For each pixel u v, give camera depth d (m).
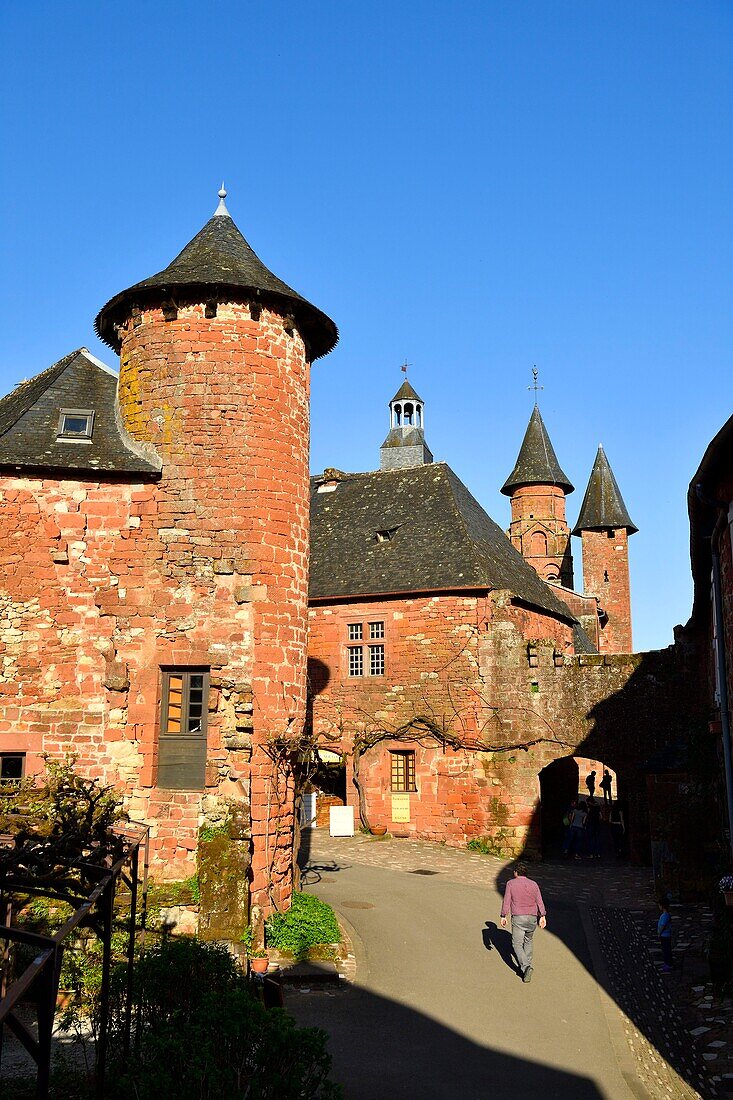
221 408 14.12
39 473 13.72
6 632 13.30
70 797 10.36
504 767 22.52
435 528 26.31
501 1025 10.38
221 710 13.36
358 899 16.47
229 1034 6.05
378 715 24.22
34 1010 10.06
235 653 13.48
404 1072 8.94
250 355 14.37
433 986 11.73
